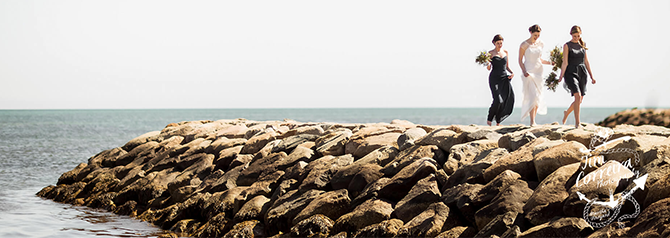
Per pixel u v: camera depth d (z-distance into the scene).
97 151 27.17
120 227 10.06
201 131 15.38
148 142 15.69
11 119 94.12
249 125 16.08
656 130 8.37
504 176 6.79
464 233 6.54
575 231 5.44
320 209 8.04
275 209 8.54
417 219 6.92
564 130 8.35
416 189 7.46
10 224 10.02
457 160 8.09
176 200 11.19
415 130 9.92
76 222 10.45
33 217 10.80
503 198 6.45
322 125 13.73
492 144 8.42
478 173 7.30
